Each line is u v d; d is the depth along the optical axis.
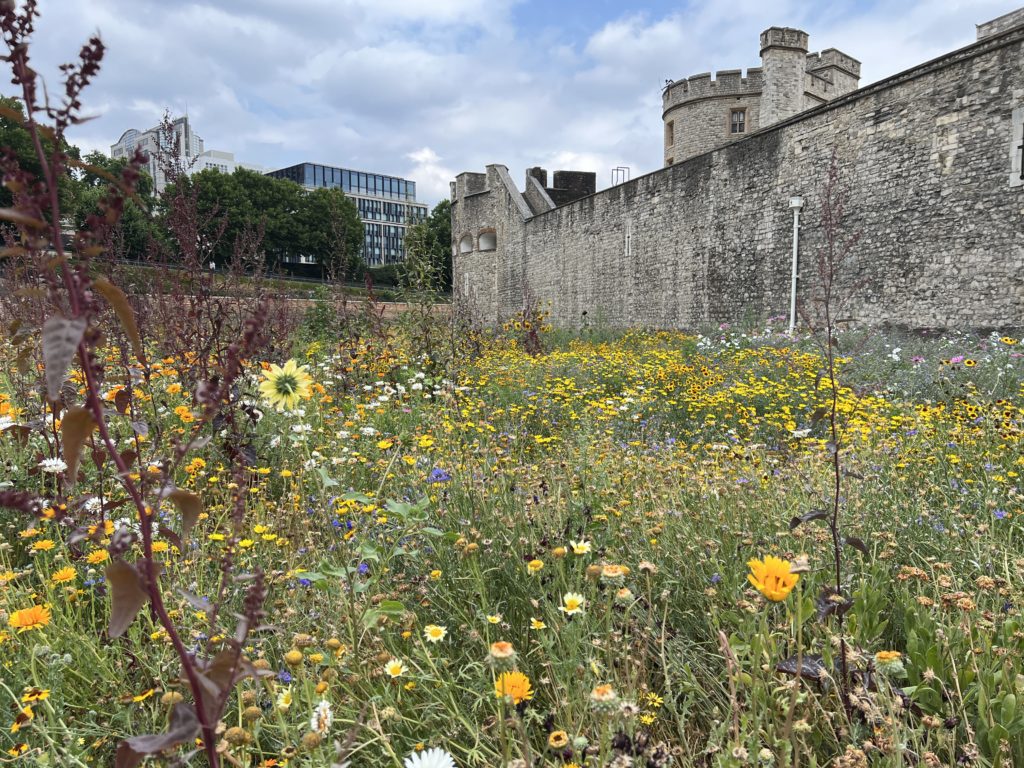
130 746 0.92
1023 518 2.96
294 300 12.31
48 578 2.28
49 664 1.77
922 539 2.76
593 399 6.91
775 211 16.80
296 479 3.57
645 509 2.93
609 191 23.83
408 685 1.77
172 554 2.19
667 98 29.73
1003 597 2.18
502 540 2.52
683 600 2.35
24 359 1.91
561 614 1.94
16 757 1.47
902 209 13.66
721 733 1.53
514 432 5.10
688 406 6.55
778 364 9.00
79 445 1.01
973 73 12.28
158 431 3.25
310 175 116.50
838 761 1.46
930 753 1.45
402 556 2.58
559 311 27.36
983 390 6.91
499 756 1.51
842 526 2.72
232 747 1.37
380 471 3.66
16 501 1.13
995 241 12.02
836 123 15.07
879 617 2.27
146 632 2.04
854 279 14.70
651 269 21.69
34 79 0.93
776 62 22.84
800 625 1.63
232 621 2.04
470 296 33.56
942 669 1.87
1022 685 1.70
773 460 4.10
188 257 5.32
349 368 6.97
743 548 2.58
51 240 0.94
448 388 5.14
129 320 1.00
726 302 18.52
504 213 31.97
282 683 1.79
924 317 13.27
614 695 1.22
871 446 4.12
